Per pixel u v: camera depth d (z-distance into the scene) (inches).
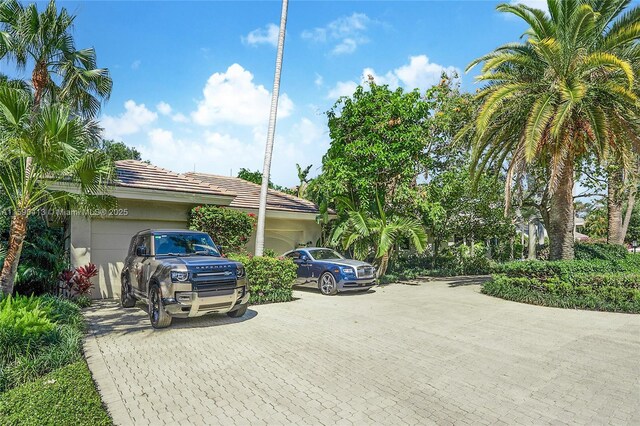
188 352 240.2
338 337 278.8
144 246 345.7
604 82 439.2
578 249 678.5
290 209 641.6
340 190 596.1
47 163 279.6
